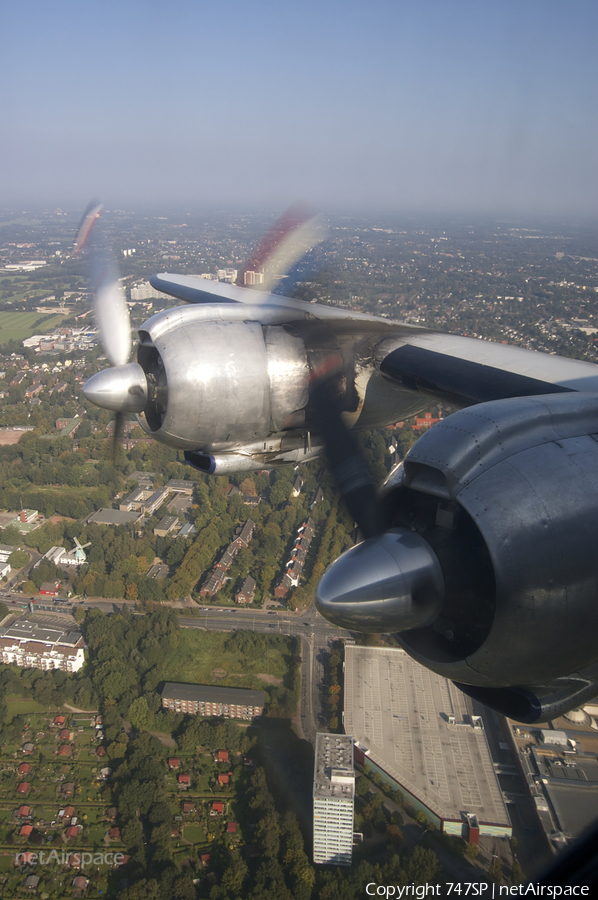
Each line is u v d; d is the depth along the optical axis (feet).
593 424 24.21
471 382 38.11
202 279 83.25
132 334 48.91
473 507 21.85
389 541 23.97
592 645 22.44
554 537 21.30
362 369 43.06
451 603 23.99
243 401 39.37
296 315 41.98
